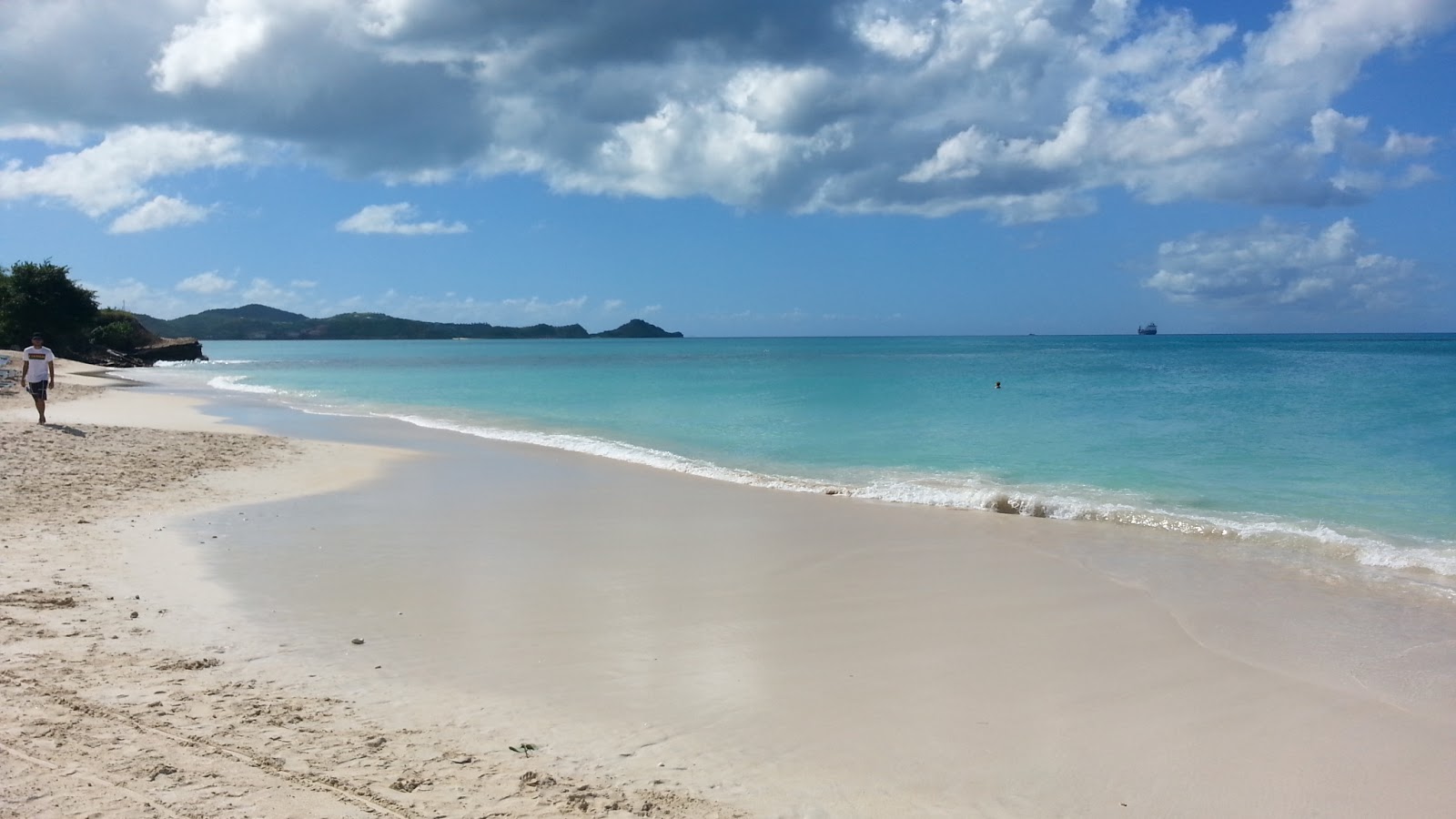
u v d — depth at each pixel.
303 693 6.74
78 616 8.30
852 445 23.67
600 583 10.14
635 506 15.11
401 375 65.31
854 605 9.44
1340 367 61.75
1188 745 6.29
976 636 8.49
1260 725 6.65
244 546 11.55
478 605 9.19
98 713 6.15
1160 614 9.21
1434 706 7.05
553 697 6.84
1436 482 17.12
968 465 19.92
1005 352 119.56
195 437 22.70
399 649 7.82
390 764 5.60
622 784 5.48
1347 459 19.91
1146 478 17.95
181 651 7.55
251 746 5.75
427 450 22.41
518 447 23.41
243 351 160.38
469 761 5.71
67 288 77.44
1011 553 11.89
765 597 9.69
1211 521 13.78
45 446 19.28
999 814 5.29
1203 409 31.31
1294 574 11.04
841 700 6.92
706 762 5.84
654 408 35.72
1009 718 6.66
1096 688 7.28
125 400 35.97
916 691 7.14
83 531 11.88
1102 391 40.59
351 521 13.45
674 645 8.09
